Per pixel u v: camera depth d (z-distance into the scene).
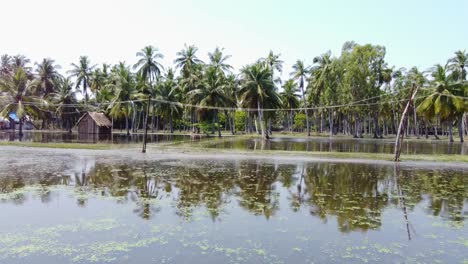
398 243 8.14
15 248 7.45
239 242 7.95
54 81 67.31
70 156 23.48
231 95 61.44
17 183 14.00
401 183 15.46
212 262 6.84
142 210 10.41
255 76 50.16
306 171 18.41
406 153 29.86
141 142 38.66
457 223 9.73
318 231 8.84
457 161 23.86
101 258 6.98
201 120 62.41
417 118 72.50
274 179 15.88
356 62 55.88
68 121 65.44
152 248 7.51
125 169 17.97
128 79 59.06
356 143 44.22
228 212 10.38
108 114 65.38
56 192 12.54
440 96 44.72
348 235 8.60
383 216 10.29
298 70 66.00
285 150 30.56
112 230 8.62
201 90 54.75
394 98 61.19
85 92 67.56
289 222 9.53
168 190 13.16
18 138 43.19
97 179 15.09
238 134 70.31
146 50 60.31
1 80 51.56
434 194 13.27
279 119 99.75
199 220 9.55
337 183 15.23
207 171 17.73
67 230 8.59
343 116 77.31
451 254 7.54
